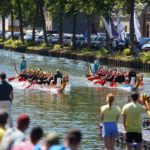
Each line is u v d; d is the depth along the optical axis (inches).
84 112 2731.3
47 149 1083.3
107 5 5925.2
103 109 1644.9
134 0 5595.5
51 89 3607.3
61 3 6904.5
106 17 6082.7
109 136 1647.4
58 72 3622.0
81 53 6309.1
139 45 6309.1
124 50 5659.5
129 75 3767.2
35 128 1161.4
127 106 1637.6
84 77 4426.7
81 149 1919.3
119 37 6156.5
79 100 3166.8
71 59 6378.0
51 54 6889.8
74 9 6727.4
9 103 1850.4
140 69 5187.0
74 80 4205.2
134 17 5984.3
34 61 6038.4
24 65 4271.7
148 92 3501.5
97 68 4215.1
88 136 2135.8
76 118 2546.8
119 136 2000.5
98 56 5812.0
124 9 5723.4
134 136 1640.0
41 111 2738.7
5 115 1259.8
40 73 3718.0
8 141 1184.2
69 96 3341.5
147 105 2073.1
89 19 6599.4
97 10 6003.9
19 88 3745.1
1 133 1238.9
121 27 6146.7
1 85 1841.8
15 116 2554.1
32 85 3730.3
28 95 3378.4
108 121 1644.9
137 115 1636.3
